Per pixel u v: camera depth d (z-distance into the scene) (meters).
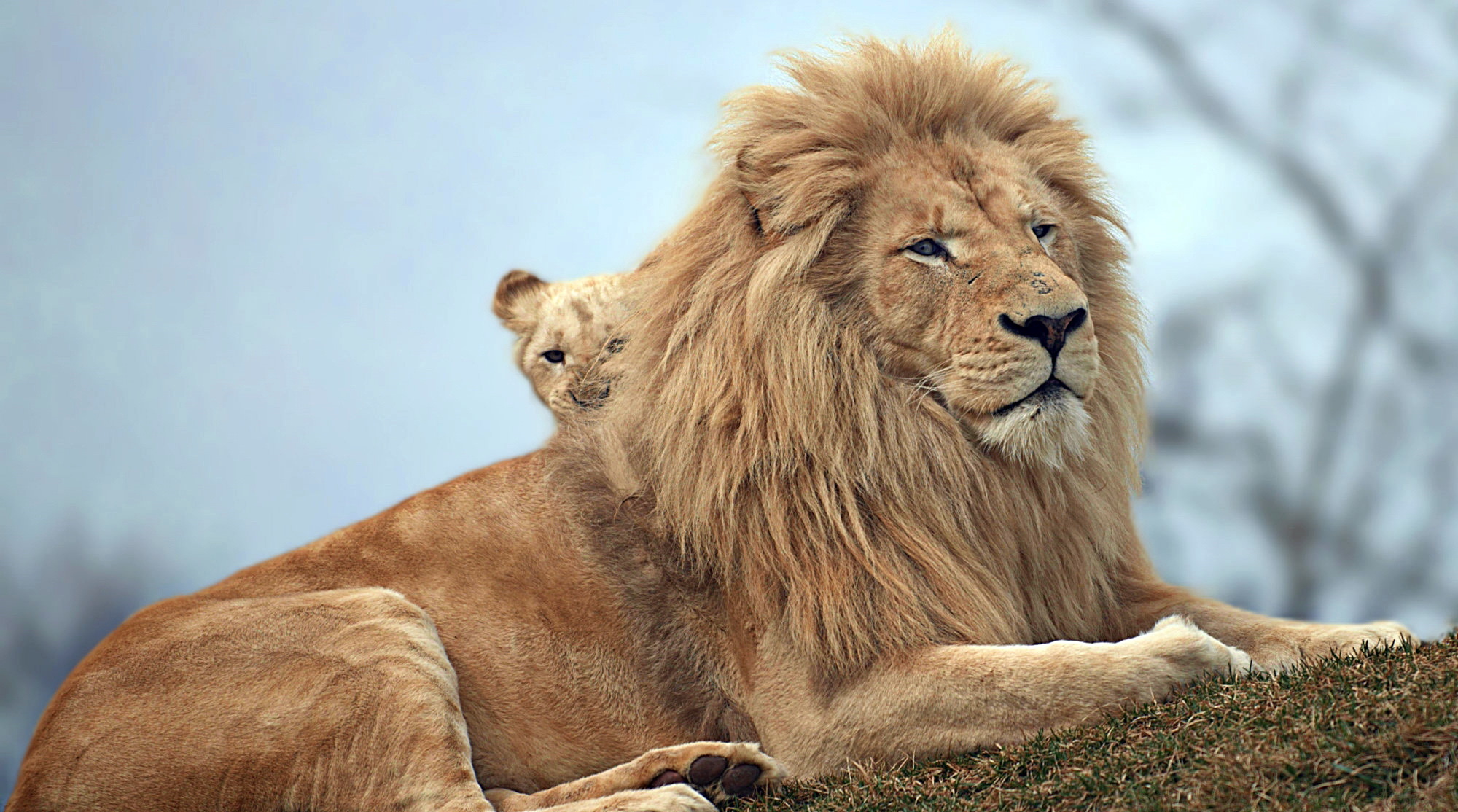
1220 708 6.64
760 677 8.16
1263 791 5.72
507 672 8.39
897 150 8.45
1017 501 8.35
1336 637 8.00
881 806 7.00
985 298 7.95
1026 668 7.39
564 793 7.79
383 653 7.98
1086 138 9.25
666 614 8.41
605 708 8.35
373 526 9.02
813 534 8.02
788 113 8.62
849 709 7.80
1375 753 5.70
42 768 8.00
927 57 8.75
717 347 8.29
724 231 8.53
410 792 7.68
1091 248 9.03
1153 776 6.24
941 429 8.16
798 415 8.08
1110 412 8.77
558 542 8.63
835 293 8.30
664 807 7.17
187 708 8.00
